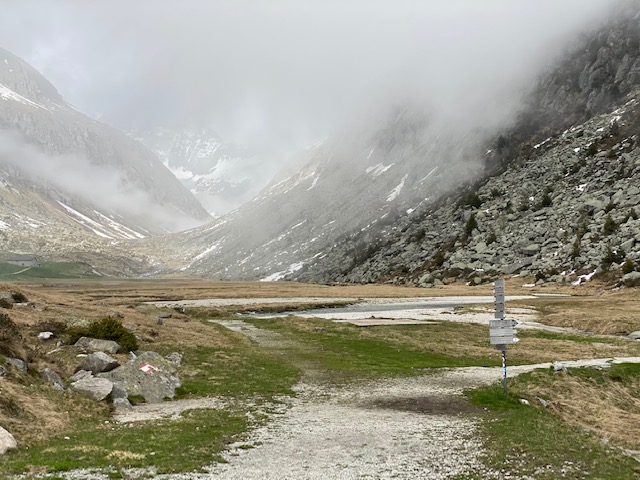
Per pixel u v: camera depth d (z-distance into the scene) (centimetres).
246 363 4488
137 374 3291
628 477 2008
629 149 18488
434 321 8225
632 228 13550
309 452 2062
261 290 18800
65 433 2227
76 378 3138
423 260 19662
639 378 4303
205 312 10069
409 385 3741
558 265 14388
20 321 4372
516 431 2500
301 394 3419
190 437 2231
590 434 2773
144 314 7181
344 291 17112
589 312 8588
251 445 2153
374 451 2097
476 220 19625
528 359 5088
